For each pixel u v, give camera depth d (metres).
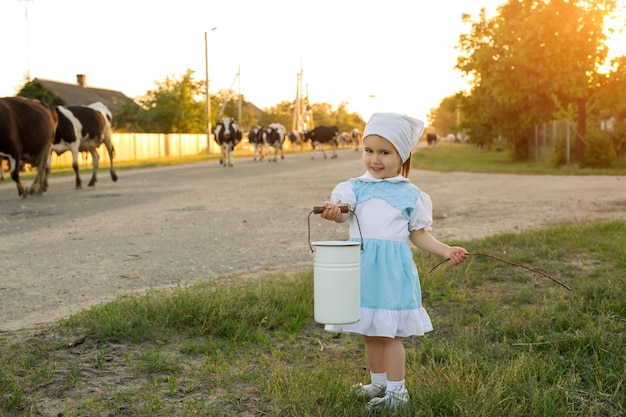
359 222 3.43
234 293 5.34
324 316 3.12
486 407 3.21
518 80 26.25
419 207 3.43
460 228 9.98
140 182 20.67
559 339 4.28
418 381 3.58
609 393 3.52
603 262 6.88
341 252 3.08
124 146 42.69
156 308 4.95
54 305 5.77
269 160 37.12
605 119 33.00
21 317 5.37
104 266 7.53
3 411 3.38
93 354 4.24
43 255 8.29
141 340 4.52
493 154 46.19
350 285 3.11
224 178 22.27
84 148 19.08
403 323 3.32
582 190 15.70
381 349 3.46
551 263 6.81
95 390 3.65
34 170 28.17
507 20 27.05
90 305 5.74
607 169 23.97
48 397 3.56
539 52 24.41
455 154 46.28
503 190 16.12
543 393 3.35
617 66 24.38
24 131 15.23
